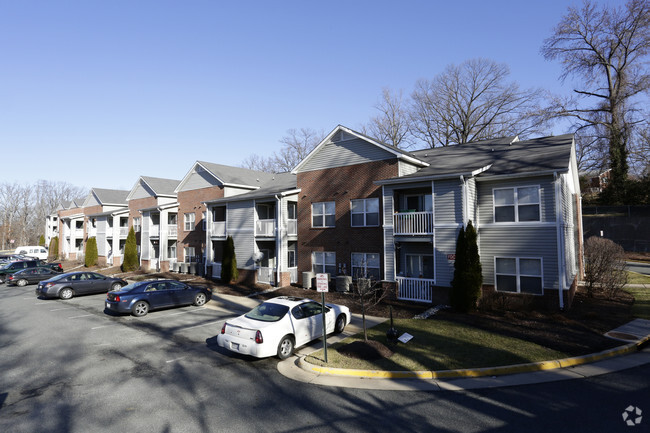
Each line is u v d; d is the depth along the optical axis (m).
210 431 6.35
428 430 6.24
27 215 98.00
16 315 16.78
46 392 8.15
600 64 37.97
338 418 6.76
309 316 11.34
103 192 45.50
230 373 9.24
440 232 16.53
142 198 36.78
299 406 7.30
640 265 28.73
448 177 16.08
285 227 22.98
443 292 16.30
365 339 10.70
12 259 43.34
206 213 28.64
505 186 16.11
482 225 16.52
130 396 7.88
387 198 18.11
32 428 6.54
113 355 10.73
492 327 12.50
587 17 36.91
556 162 15.30
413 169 19.75
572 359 9.31
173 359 10.35
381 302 17.23
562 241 14.72
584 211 40.16
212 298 20.02
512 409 6.93
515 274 15.66
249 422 6.66
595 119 38.53
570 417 6.54
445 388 8.05
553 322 12.89
